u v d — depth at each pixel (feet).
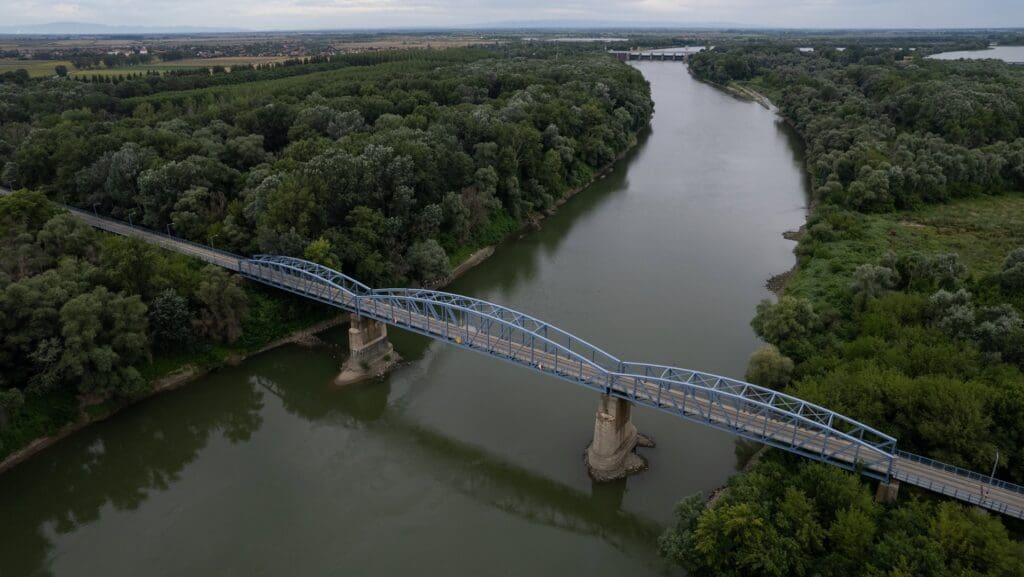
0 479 196.85
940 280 251.19
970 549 130.82
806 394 178.29
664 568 164.76
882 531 143.02
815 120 547.90
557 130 450.30
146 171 320.50
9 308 205.98
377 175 302.66
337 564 166.30
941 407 164.86
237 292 256.11
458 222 336.49
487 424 218.18
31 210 269.85
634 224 393.70
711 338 258.57
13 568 170.30
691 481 185.98
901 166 393.91
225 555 169.99
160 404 233.96
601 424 187.32
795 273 306.55
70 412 217.77
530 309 286.46
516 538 175.52
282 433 222.89
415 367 253.03
